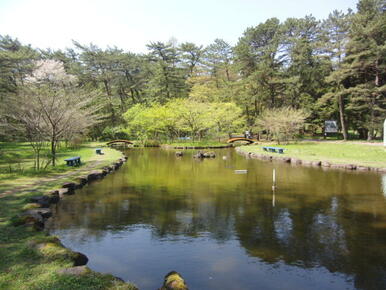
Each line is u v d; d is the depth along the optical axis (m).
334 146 21.86
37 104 11.97
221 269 4.42
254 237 5.63
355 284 4.05
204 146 26.20
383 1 26.25
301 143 25.30
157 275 4.23
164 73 39.78
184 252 4.98
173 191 9.38
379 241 5.42
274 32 32.66
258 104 35.69
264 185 10.23
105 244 5.28
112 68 42.56
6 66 25.45
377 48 22.84
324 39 27.80
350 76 26.95
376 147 19.94
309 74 30.95
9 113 12.89
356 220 6.56
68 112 13.10
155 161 17.39
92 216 6.83
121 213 7.07
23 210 6.27
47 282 3.35
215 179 11.41
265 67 29.78
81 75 38.69
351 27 24.17
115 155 18.56
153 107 33.28
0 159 15.30
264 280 4.12
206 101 34.84
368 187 9.73
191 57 45.84
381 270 4.41
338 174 12.16
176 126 30.00
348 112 29.44
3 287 3.20
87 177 10.80
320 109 31.84
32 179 9.98
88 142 32.91
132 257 4.78
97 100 30.91
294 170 13.37
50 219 6.58
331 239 5.52
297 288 3.94
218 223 6.39
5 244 4.43
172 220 6.59
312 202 8.02
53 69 27.19
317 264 4.59
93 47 40.50
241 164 15.66
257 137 33.91
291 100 33.00
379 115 25.67
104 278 3.58
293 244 5.30
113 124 38.28
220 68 43.88
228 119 30.38
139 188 9.81
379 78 25.44
